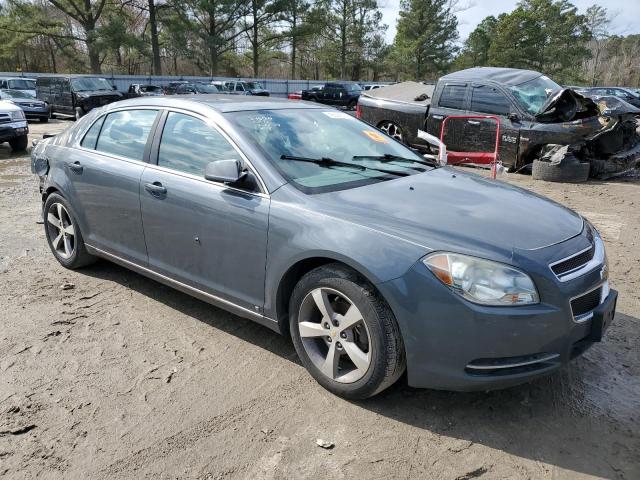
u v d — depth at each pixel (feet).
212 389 9.72
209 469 7.79
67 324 12.18
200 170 11.13
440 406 9.25
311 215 9.25
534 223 9.18
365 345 8.93
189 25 145.07
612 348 11.24
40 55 180.65
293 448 8.20
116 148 13.21
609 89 105.81
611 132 29.66
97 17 137.08
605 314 8.75
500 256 8.03
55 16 145.89
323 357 9.68
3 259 16.34
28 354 10.89
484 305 7.84
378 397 9.48
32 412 9.05
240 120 11.22
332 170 10.82
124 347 11.20
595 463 7.92
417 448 8.21
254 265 10.08
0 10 132.16
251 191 10.15
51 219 15.48
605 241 18.88
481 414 9.04
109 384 9.88
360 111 39.40
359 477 7.63
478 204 9.80
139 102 13.20
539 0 209.46
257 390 9.69
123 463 7.91
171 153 11.82
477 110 32.22
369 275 8.38
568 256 8.46
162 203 11.57
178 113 12.02
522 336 7.89
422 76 212.43
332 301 9.32
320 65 230.48
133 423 8.79
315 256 9.02
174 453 8.12
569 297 8.14
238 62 199.41
